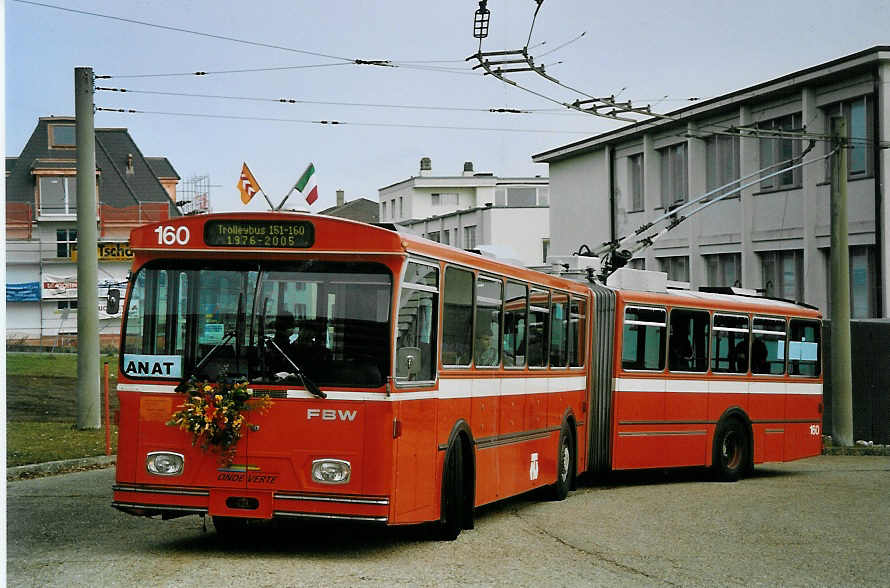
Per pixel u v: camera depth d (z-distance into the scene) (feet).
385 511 28.45
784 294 99.30
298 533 34.24
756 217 101.50
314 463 28.60
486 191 260.01
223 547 31.07
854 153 90.84
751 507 44.83
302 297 29.19
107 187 209.77
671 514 42.09
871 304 89.81
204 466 28.99
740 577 28.89
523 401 41.52
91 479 47.73
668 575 28.78
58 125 210.79
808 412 64.03
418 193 260.01
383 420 28.53
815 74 91.91
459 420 34.09
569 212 138.41
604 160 129.59
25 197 202.28
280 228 29.30
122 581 25.53
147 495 29.25
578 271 55.11
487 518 39.86
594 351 52.70
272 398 28.86
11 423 69.92
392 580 26.50
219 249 29.45
